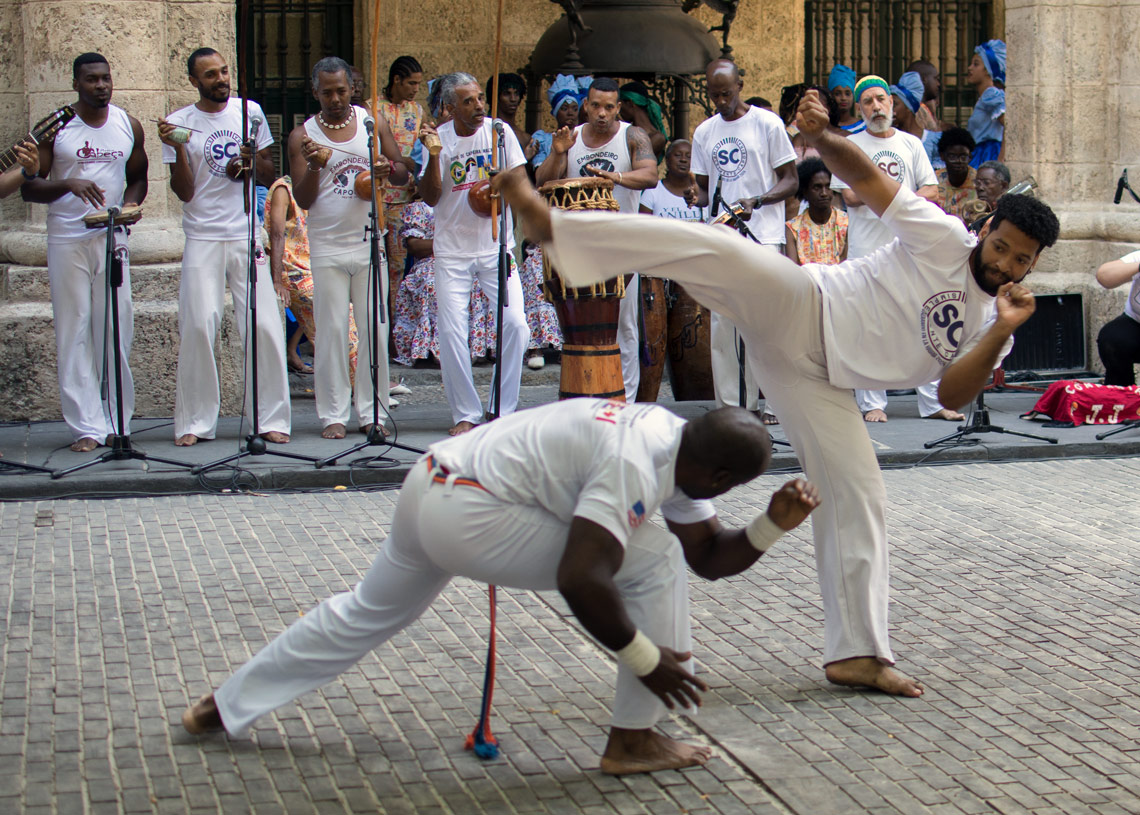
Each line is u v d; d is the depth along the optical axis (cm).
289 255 937
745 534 399
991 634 524
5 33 873
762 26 1241
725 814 379
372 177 736
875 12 1265
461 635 518
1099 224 1058
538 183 842
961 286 431
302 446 804
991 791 392
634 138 848
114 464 746
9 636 507
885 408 952
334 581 578
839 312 439
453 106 809
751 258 419
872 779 399
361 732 429
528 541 372
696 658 500
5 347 861
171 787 389
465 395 836
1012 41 1078
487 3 1173
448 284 823
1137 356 905
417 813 377
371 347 828
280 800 383
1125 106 1043
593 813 379
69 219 777
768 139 874
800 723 440
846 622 465
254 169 737
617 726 403
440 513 372
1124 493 738
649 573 384
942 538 653
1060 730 435
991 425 851
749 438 370
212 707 418
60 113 734
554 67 1045
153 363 880
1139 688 470
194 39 885
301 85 1162
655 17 1034
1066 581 589
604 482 358
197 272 799
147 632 514
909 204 430
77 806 377
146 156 812
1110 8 1048
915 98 1030
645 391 939
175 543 629
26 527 650
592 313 596
